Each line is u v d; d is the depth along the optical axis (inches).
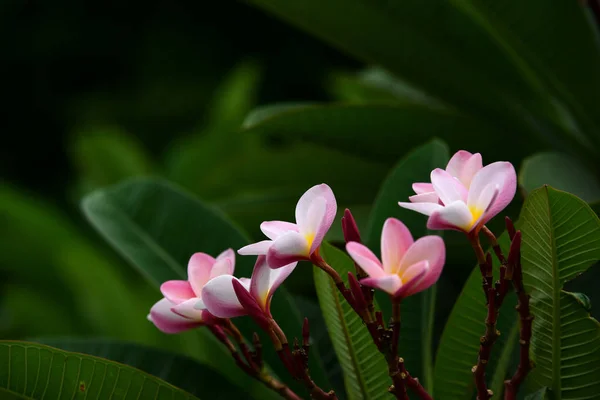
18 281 205.0
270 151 94.7
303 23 84.0
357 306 68.6
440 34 82.2
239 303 69.4
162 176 207.0
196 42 458.0
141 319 168.7
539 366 71.2
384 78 113.2
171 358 76.3
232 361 80.0
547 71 81.8
